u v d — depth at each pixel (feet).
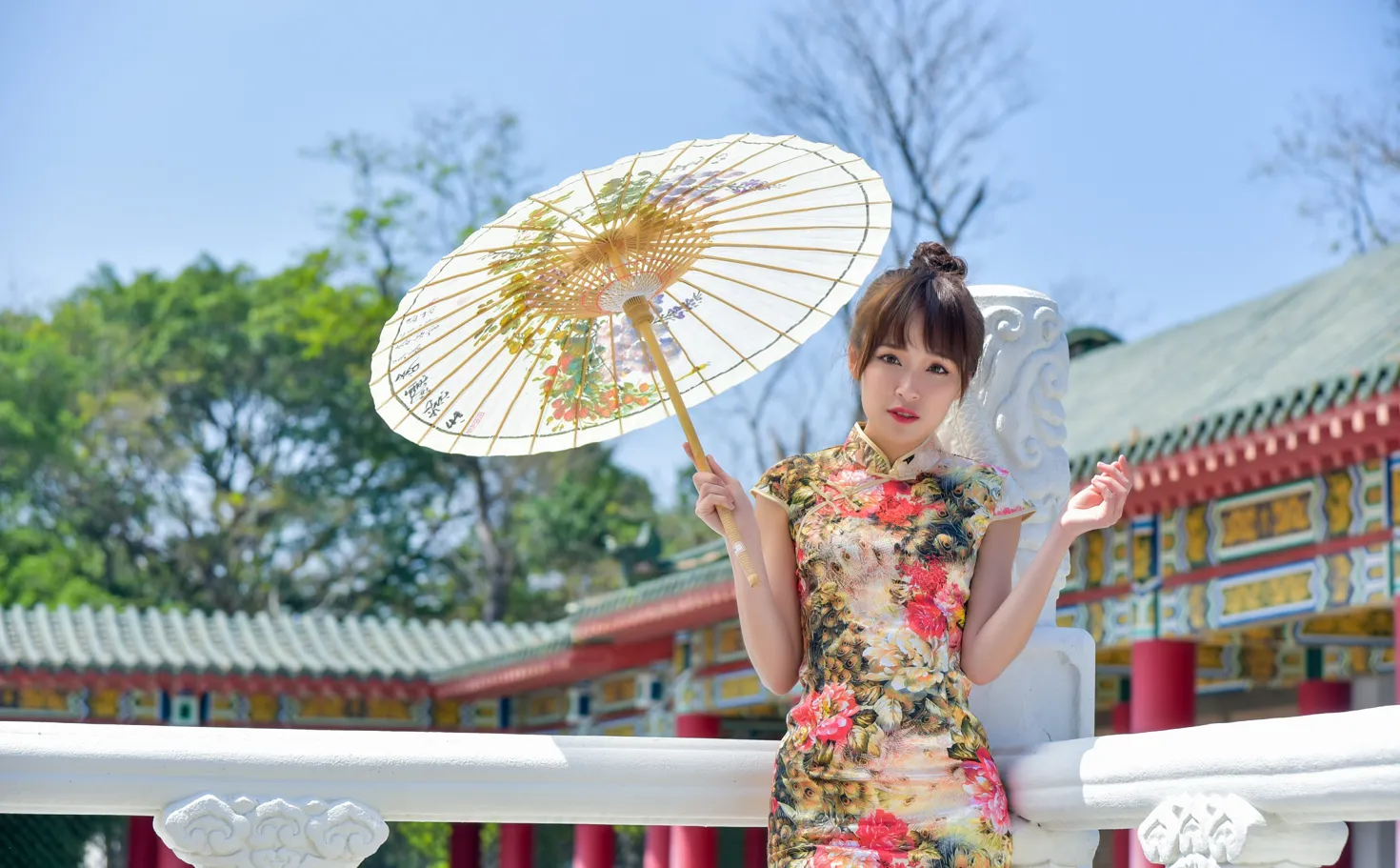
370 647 68.13
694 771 8.81
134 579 114.62
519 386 9.44
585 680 63.21
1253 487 37.01
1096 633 43.57
